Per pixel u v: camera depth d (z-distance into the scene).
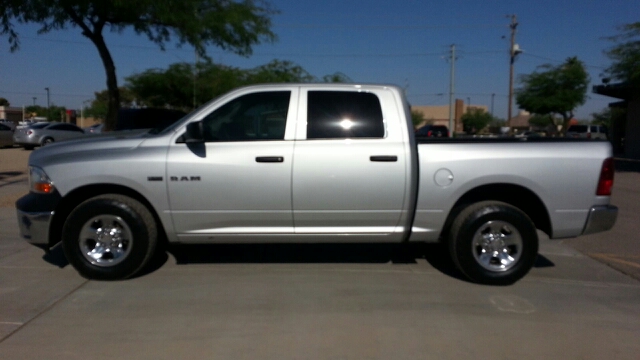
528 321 5.38
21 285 6.22
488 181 6.20
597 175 6.28
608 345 4.89
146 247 6.25
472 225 6.20
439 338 4.97
